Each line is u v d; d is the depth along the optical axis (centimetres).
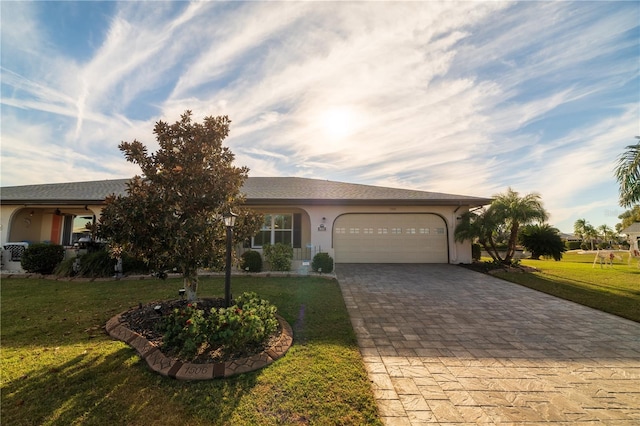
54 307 596
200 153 502
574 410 289
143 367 349
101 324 496
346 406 285
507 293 771
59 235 1371
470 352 420
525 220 1121
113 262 944
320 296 700
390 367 372
